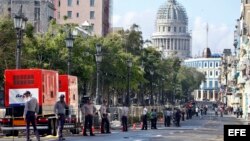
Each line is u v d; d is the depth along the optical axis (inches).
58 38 2915.8
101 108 1967.3
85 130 1669.5
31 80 1599.4
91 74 3280.0
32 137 1558.8
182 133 1950.1
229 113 7081.7
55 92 1750.7
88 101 1676.9
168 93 7514.8
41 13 5531.5
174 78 7391.7
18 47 1636.3
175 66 7431.1
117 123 2605.8
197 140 1514.5
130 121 2871.6
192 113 5418.3
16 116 1585.9
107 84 3944.4
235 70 7790.4
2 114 1775.3
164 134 1836.9
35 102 1254.9
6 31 2420.0
